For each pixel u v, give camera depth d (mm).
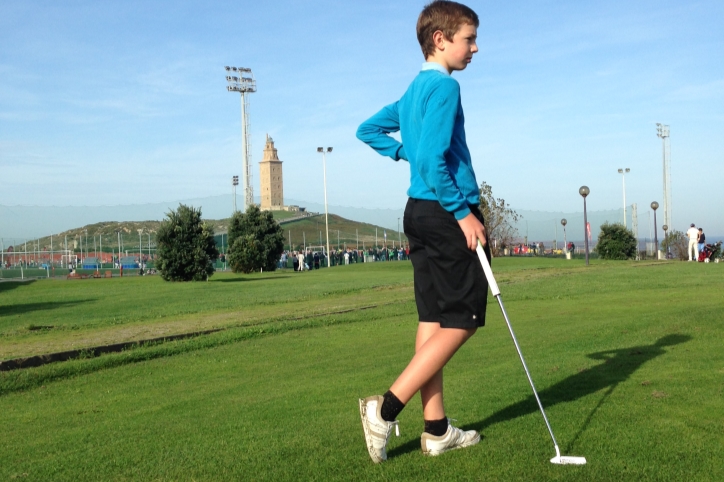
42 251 48094
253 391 5648
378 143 3656
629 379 4562
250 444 3656
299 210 108250
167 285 25703
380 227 85500
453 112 3029
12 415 5406
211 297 17484
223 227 75125
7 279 39031
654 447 3074
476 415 3891
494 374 5195
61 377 7238
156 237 30188
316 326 10391
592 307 10734
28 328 11266
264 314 12227
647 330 6992
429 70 3232
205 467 3262
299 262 47312
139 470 3330
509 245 49250
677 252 42031
